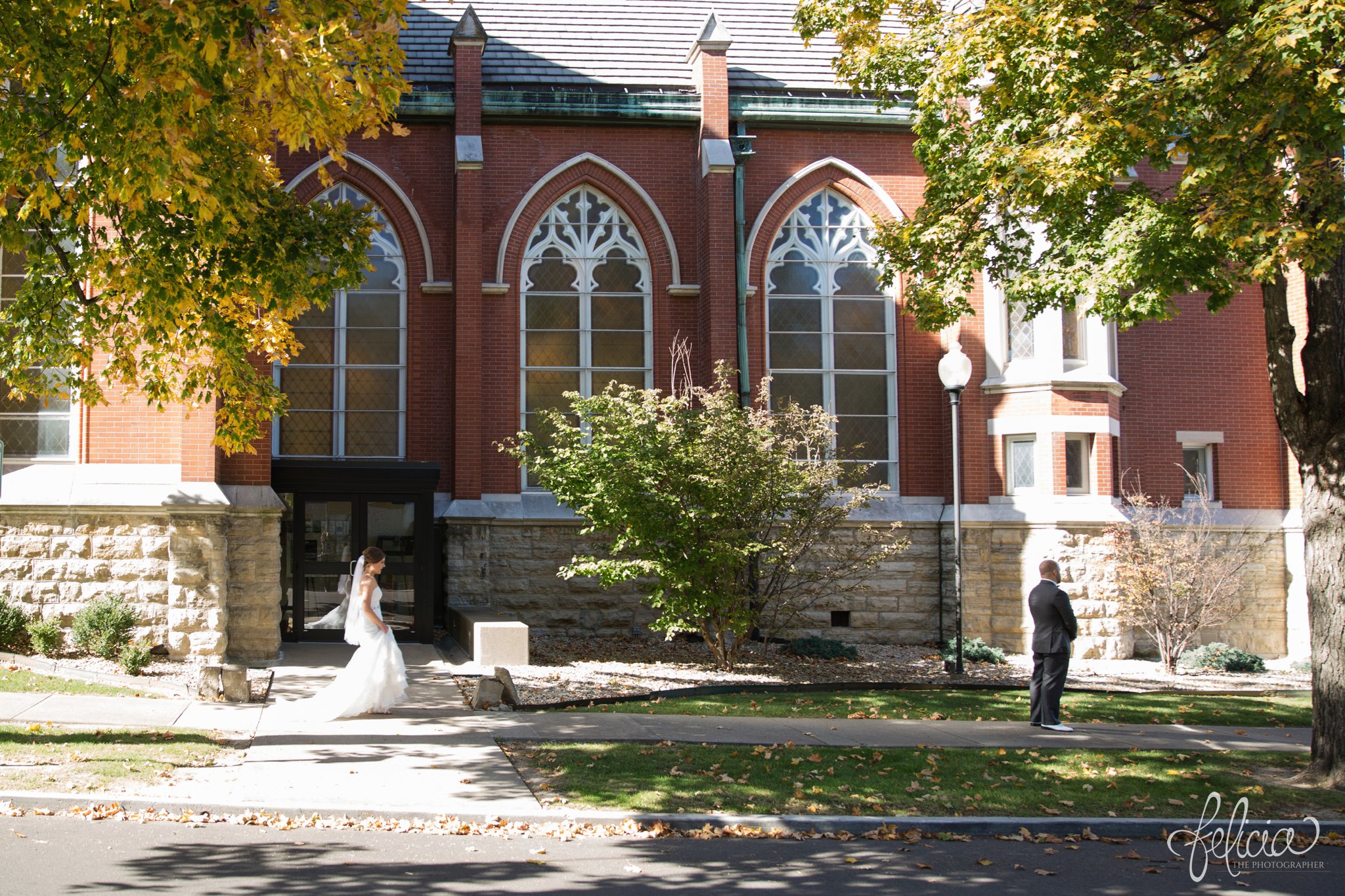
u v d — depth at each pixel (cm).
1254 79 953
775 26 2106
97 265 952
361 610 1137
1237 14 998
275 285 1016
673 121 1923
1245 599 1959
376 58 927
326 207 1143
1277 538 1980
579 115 1895
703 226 1898
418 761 911
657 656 1641
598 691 1305
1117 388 1841
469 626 1529
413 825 739
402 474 1617
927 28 1270
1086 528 1780
